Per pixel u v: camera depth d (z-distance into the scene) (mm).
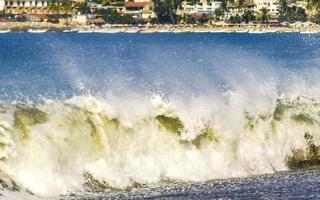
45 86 118125
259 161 79688
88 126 72500
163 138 76062
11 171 66812
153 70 117750
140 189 69688
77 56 170625
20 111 70500
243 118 80938
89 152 71625
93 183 69875
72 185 68500
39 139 68688
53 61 172750
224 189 69500
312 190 69062
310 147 83562
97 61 157125
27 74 140875
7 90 118312
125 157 73688
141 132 75250
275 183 72312
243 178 75375
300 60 156375
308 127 84438
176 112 77562
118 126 74250
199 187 70500
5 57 189625
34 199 64750
